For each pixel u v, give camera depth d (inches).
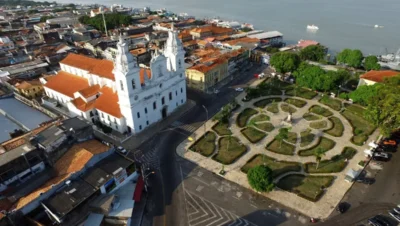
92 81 3944.4
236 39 6791.3
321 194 2470.5
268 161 2898.6
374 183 2581.2
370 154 2871.6
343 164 2797.7
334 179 2640.3
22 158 2372.0
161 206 2431.1
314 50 5851.4
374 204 2365.9
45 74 4997.5
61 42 6929.1
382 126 3021.7
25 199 2156.7
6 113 3789.4
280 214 2311.8
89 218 2172.7
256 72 5408.5
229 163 2891.2
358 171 2659.9
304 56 5797.2
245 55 5733.3
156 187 2637.8
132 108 3248.0
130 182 2573.8
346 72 4338.1
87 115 3592.5
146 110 3479.3
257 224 2234.3
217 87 4773.6
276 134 3358.8
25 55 5920.3
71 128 2711.6
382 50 7253.9
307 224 2214.6
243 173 2760.8
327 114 3747.5
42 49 6102.4
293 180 2640.3
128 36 7450.8
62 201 2160.4
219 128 3513.8
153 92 3486.7
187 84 4832.7
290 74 5113.2
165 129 3550.7
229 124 3602.4
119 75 3075.8
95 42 6643.7
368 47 7534.5
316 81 4160.9
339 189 2527.1
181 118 3809.1
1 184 2283.5
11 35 7691.9
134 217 2325.3
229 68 5270.7
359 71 5334.6
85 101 3683.6
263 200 2453.2
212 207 2406.5
